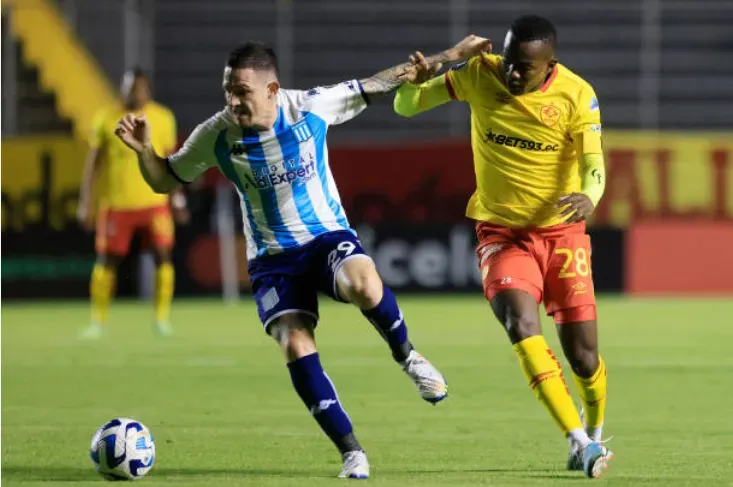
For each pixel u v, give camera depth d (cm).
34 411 2742
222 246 6831
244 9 8344
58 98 7794
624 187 6700
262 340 4569
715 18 8300
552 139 1956
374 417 2608
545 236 1975
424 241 6700
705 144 6694
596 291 6750
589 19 8319
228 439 2308
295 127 1866
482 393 3016
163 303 4788
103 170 4662
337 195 1950
